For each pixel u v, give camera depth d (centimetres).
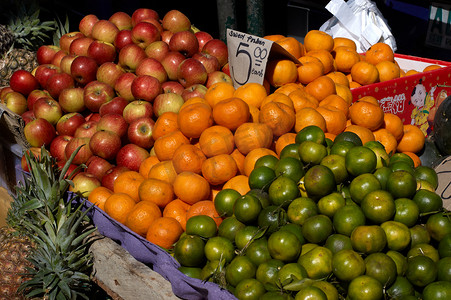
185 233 279
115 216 304
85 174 355
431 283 213
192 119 319
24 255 335
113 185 348
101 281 310
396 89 405
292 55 373
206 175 302
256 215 256
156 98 385
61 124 406
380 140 345
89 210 321
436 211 245
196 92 392
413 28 789
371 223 243
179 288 247
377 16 551
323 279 225
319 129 293
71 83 434
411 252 234
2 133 401
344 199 252
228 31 389
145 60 412
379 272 214
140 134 369
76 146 375
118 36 445
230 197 274
